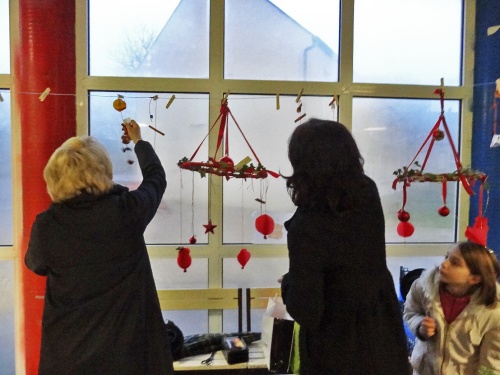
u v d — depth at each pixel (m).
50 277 1.27
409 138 2.16
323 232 1.06
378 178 2.15
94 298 1.22
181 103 2.04
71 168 1.20
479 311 1.41
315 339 1.13
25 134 1.84
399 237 2.17
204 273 2.09
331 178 1.05
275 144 2.09
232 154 2.07
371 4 2.10
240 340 1.83
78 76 1.94
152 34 2.02
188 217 2.08
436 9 2.14
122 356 1.23
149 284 1.35
